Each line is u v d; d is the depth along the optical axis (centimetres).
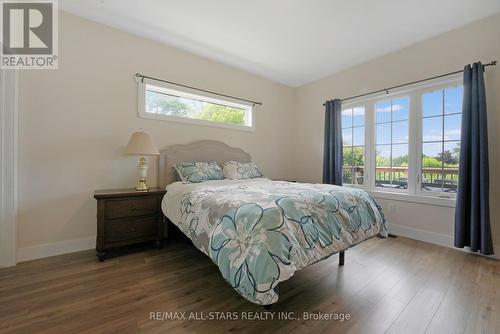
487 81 237
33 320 133
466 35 250
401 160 310
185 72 313
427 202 279
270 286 112
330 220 161
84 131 245
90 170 249
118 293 163
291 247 125
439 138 276
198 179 272
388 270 203
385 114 326
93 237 250
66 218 236
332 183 368
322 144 406
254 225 129
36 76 221
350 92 362
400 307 150
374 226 194
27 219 217
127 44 270
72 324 131
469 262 220
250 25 255
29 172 218
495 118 233
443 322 136
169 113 310
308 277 190
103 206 216
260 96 400
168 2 220
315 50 309
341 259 212
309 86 427
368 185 341
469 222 239
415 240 284
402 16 237
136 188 258
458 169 252
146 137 251
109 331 126
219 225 145
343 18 241
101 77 254
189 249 249
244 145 380
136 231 235
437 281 184
